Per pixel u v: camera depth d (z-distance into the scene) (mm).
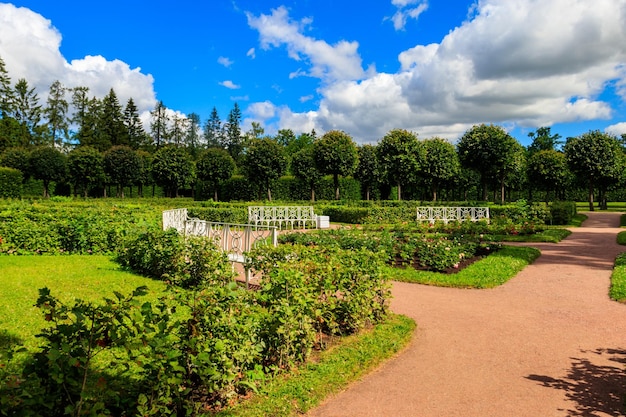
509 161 29781
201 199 40125
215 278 6789
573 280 8586
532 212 20812
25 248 9938
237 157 73750
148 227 8625
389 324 5680
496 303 6988
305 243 11945
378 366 4531
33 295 6188
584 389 3986
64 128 60531
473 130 30984
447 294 7586
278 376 3980
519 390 3979
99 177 35469
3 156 33781
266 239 7176
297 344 4285
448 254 9469
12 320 5082
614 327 5777
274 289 4301
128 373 3684
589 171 31266
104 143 58688
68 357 2564
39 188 35219
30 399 2326
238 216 20938
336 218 24047
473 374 4340
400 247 10562
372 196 39719
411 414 3549
